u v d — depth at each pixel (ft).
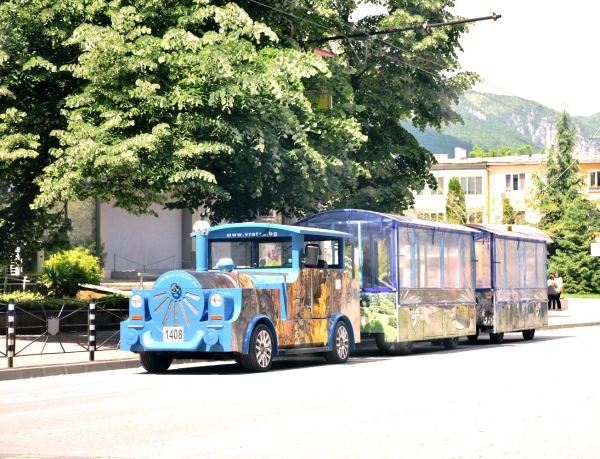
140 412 37.50
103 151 70.95
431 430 31.89
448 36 124.57
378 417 35.09
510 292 95.50
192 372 58.59
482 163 323.16
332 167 89.61
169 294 56.49
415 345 91.91
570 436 30.60
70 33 77.66
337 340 64.54
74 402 41.63
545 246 107.24
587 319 139.13
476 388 45.27
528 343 91.04
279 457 27.09
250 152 78.18
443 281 81.10
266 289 58.29
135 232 152.35
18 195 84.74
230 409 37.99
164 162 73.82
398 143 127.65
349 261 74.13
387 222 73.51
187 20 78.13
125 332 57.67
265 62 79.10
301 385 47.52
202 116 74.95
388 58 122.52
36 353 65.98
